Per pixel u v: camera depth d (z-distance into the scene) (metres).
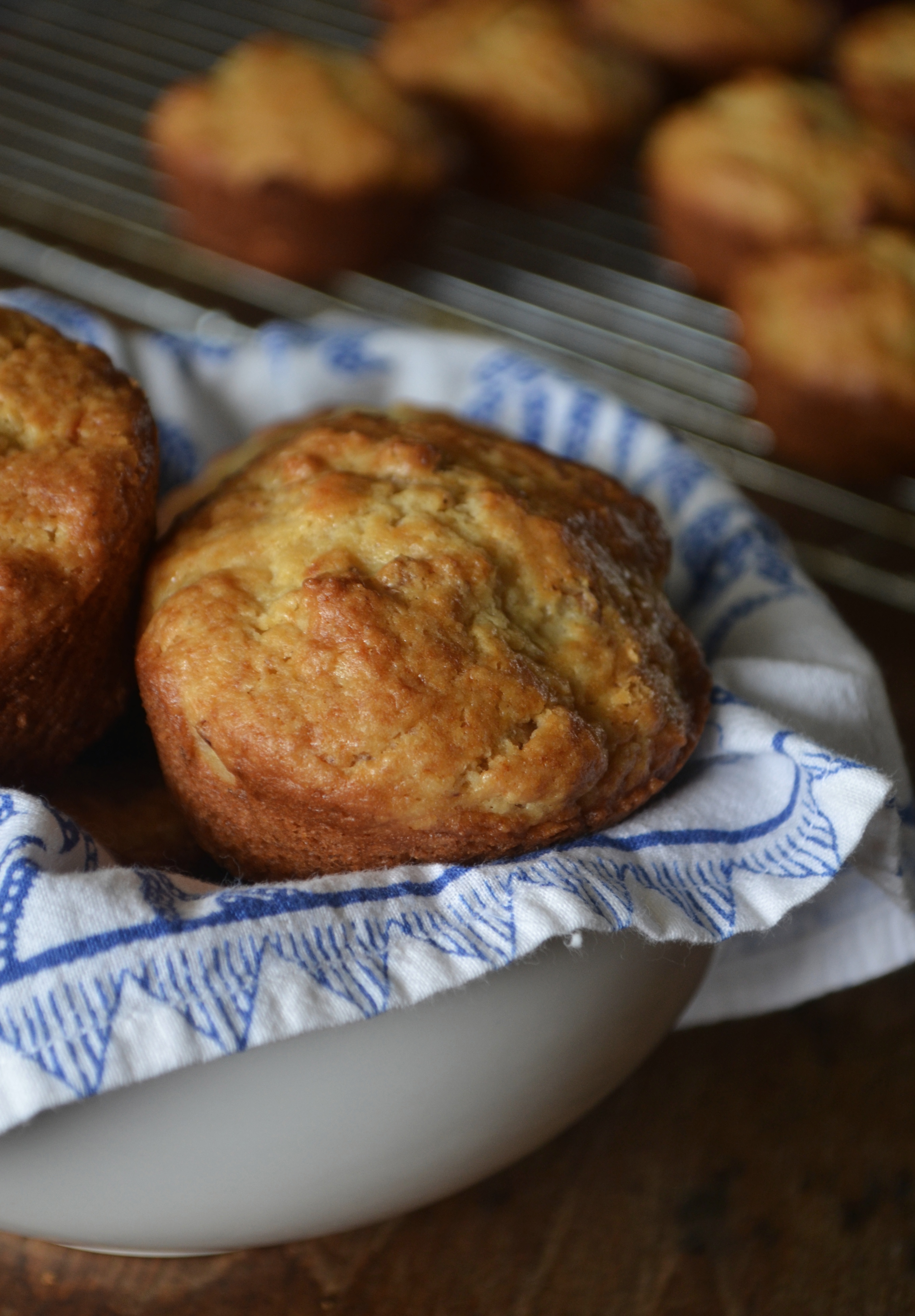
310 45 0.62
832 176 0.59
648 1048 0.24
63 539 0.23
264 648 0.22
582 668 0.23
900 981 0.31
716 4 0.71
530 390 0.35
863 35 0.72
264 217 0.54
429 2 0.73
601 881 0.21
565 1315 0.24
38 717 0.24
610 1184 0.26
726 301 0.61
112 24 0.70
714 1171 0.26
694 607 0.31
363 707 0.22
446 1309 0.23
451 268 0.60
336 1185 0.20
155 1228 0.20
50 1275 0.23
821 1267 0.25
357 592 0.22
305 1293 0.23
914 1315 0.24
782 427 0.51
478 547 0.24
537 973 0.20
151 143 0.57
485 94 0.63
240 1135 0.19
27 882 0.19
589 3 0.74
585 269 0.61
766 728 0.24
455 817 0.22
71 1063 0.17
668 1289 0.24
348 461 0.25
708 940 0.21
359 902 0.20
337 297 0.56
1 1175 0.18
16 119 0.61
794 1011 0.30
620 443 0.33
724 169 0.58
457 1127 0.21
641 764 0.23
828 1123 0.28
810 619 0.29
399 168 0.55
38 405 0.24
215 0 0.75
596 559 0.25
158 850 0.25
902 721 0.39
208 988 0.18
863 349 0.49
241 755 0.22
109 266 0.54
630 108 0.66
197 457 0.33
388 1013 0.19
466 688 0.22
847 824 0.22
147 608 0.24
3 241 0.54
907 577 0.46
